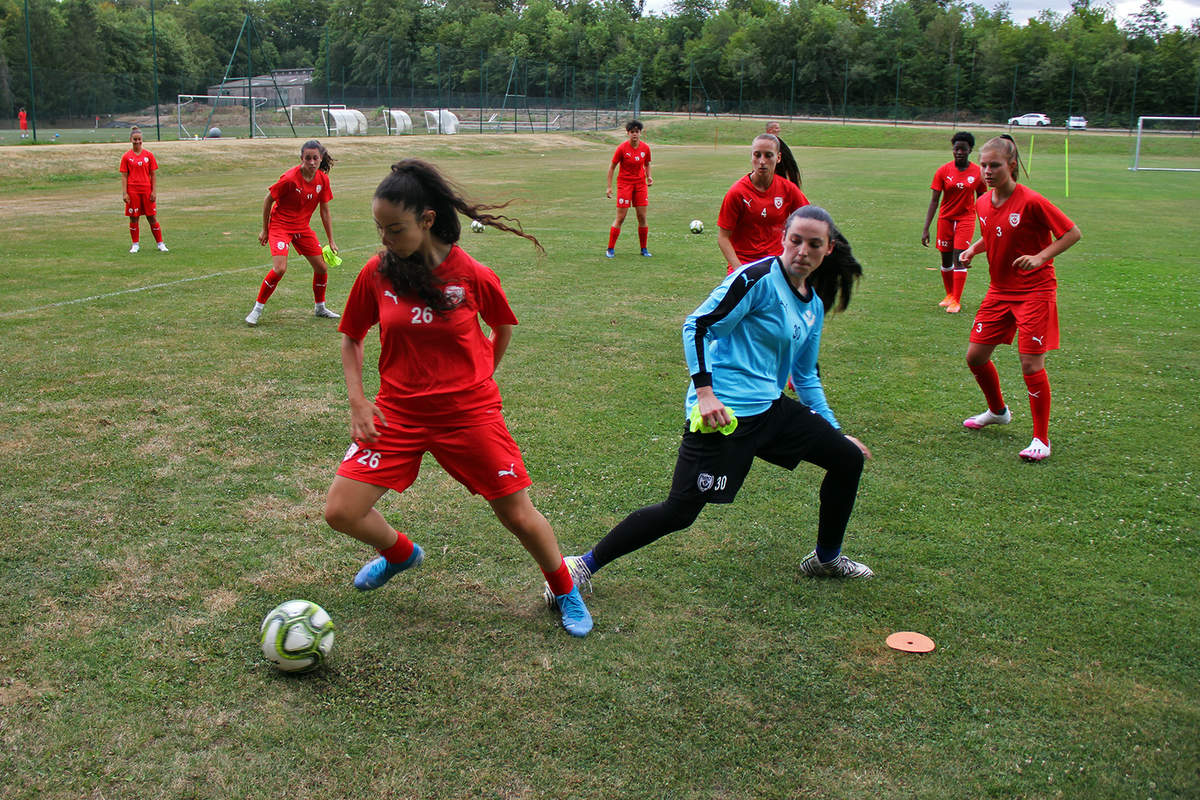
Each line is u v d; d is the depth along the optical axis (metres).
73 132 36.47
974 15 85.69
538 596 3.76
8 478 4.78
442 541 4.21
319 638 3.16
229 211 17.39
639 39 82.25
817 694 3.14
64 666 3.19
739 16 85.31
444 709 3.02
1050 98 69.38
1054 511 4.68
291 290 10.05
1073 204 21.50
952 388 6.85
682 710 3.03
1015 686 3.20
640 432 5.71
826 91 75.56
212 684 3.12
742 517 4.54
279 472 4.99
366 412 3.25
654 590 3.83
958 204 9.27
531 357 7.43
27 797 2.58
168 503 4.55
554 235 14.93
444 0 91.69
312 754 2.79
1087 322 9.19
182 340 7.71
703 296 10.06
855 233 15.73
